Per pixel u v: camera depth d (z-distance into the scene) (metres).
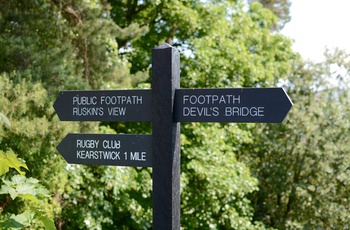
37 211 2.47
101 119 2.90
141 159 2.79
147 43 9.63
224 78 9.33
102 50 6.87
